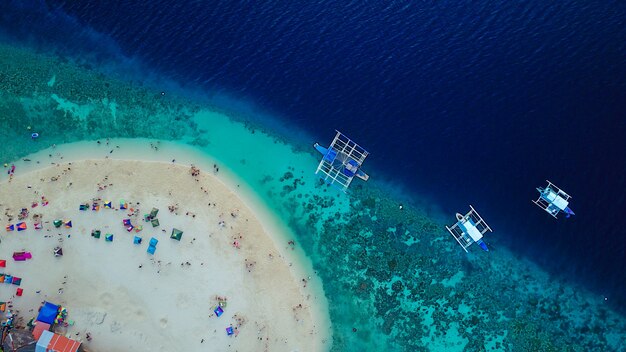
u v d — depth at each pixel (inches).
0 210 2158.0
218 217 2246.6
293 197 2347.4
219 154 2372.0
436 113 2504.9
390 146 2458.2
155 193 2245.3
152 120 2395.4
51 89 2384.4
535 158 2447.1
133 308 2096.5
